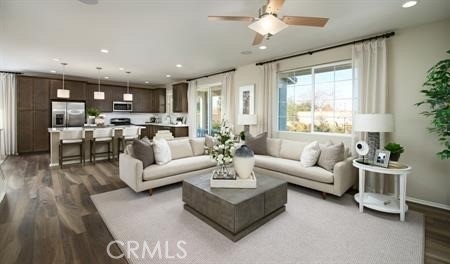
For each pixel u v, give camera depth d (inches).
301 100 188.7
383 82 135.3
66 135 201.0
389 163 113.8
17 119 258.1
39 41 152.8
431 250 82.7
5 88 253.6
